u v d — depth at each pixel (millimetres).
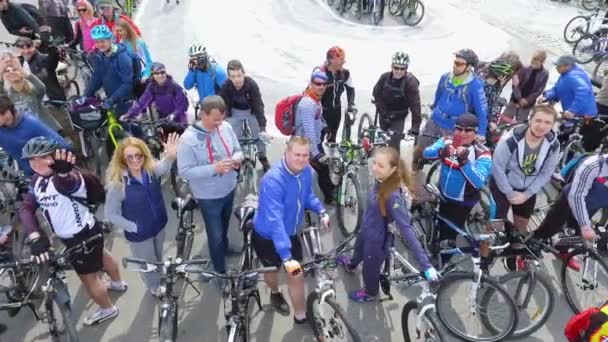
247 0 15141
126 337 4637
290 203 4004
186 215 5344
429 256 5156
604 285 4973
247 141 5922
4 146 4820
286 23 13602
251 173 6629
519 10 15148
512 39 12812
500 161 4715
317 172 6211
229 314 3914
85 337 4617
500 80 6691
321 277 4156
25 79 5473
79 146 6387
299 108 5445
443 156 4773
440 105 6215
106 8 8875
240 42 12070
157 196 4398
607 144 4785
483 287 4379
